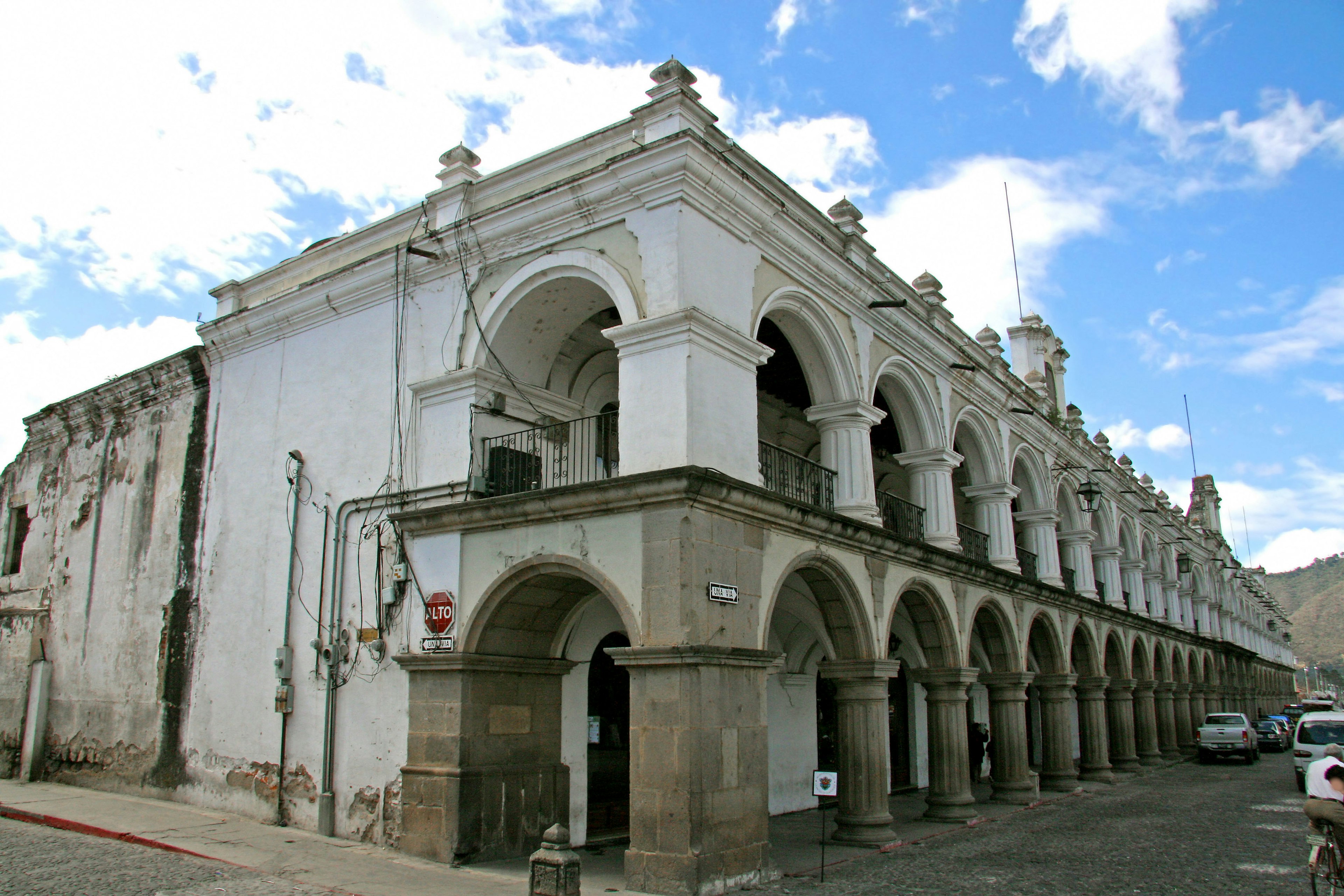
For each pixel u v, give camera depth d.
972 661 19.14
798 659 15.84
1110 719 24.02
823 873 9.74
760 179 11.99
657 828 8.94
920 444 15.38
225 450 14.77
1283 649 70.12
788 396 16.53
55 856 10.19
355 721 11.83
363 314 13.33
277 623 13.16
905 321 14.70
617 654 9.39
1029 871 10.45
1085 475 23.08
